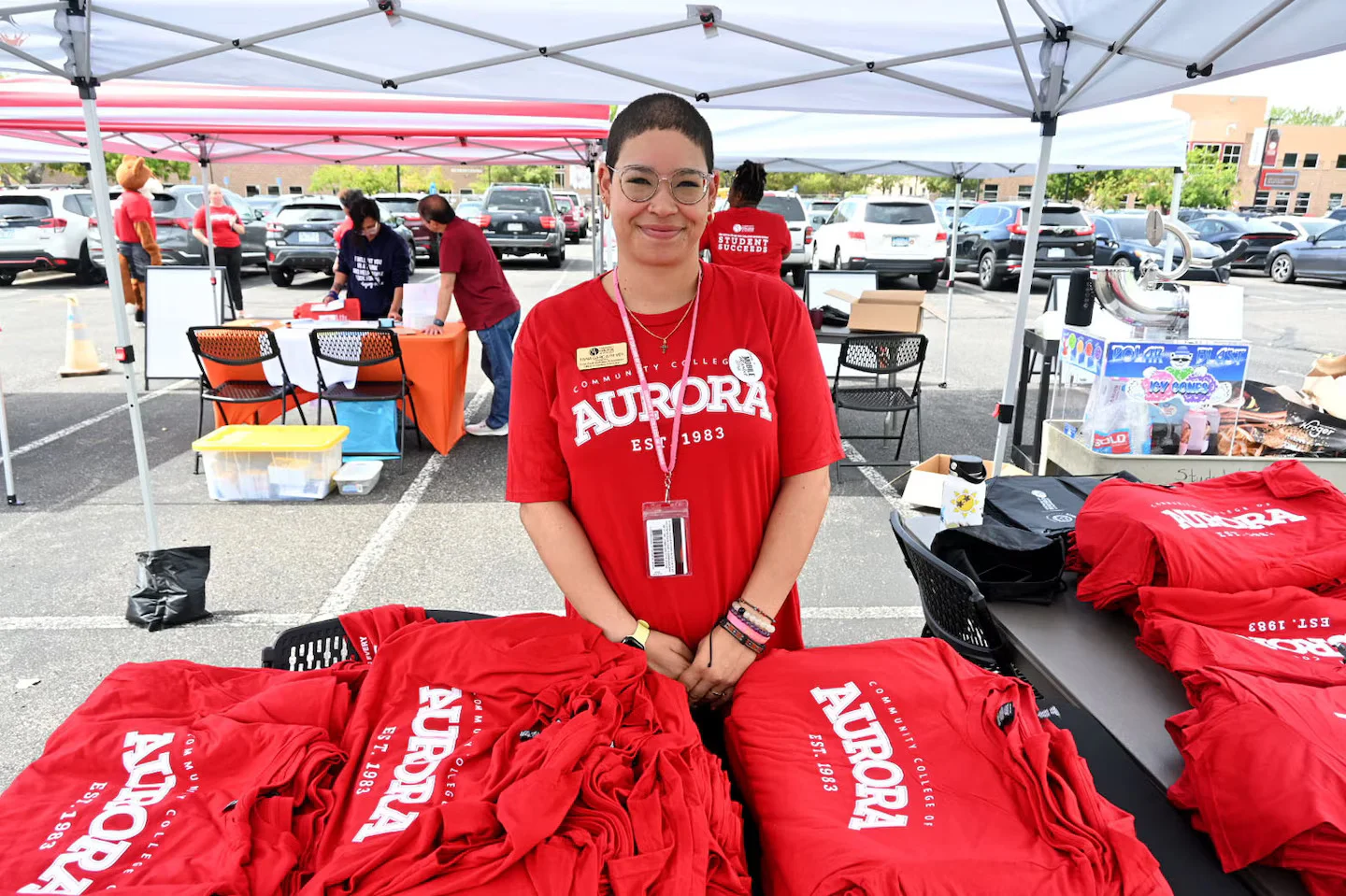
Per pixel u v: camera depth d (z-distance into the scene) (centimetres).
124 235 998
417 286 604
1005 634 205
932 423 699
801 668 151
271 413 621
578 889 108
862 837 122
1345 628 173
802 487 158
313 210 1445
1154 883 116
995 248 1551
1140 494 211
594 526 154
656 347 148
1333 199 5106
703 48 338
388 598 384
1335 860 122
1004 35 321
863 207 1441
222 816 122
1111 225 1644
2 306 1231
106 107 556
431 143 777
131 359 350
